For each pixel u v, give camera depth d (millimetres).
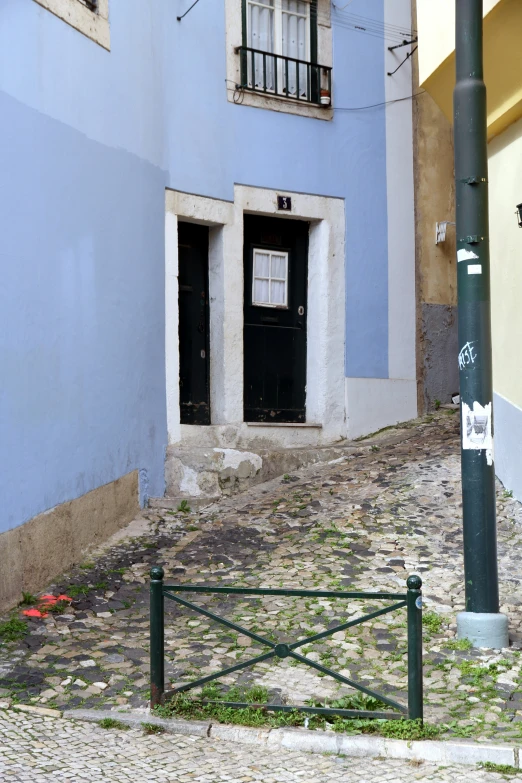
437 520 9000
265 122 12078
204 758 4742
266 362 12445
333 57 12852
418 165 13867
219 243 11633
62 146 8227
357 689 5188
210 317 11758
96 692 5586
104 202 9109
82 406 8516
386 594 5031
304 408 12805
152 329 10250
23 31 7547
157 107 10531
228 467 10602
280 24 12375
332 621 6738
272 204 12117
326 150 12727
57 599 7246
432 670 5891
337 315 12797
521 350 9016
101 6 9133
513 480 9391
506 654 6137
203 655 6160
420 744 4781
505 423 9656
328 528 8914
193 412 11609
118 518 9234
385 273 13391
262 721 5109
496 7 7609
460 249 6523
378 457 11406
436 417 13578
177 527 9367
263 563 8117
